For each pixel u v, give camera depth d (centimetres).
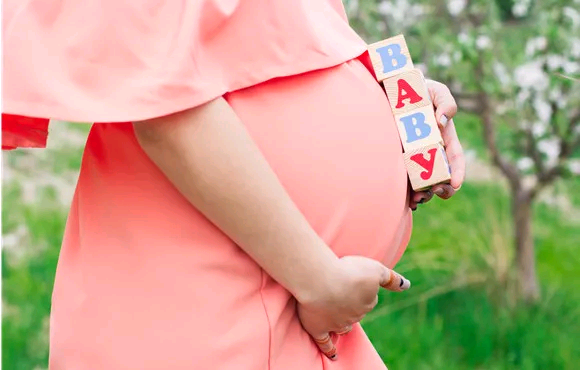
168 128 121
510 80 348
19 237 396
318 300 128
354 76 145
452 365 345
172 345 126
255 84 131
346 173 136
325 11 154
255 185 123
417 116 150
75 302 134
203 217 129
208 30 127
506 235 381
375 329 357
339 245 136
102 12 125
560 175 360
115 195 133
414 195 153
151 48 124
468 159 397
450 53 343
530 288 372
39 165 433
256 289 130
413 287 374
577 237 400
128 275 130
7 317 358
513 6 359
